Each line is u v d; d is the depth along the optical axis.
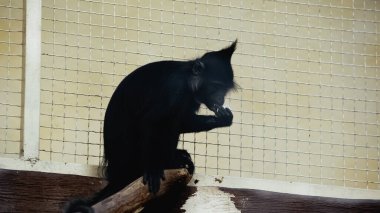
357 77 10.41
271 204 9.12
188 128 9.77
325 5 10.68
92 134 10.44
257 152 10.73
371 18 10.66
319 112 10.63
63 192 8.82
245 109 10.60
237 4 10.69
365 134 10.20
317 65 10.63
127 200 8.69
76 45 10.30
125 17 10.08
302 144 10.71
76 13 10.41
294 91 10.61
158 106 9.66
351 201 9.23
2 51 10.06
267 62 10.59
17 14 10.09
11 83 10.16
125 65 10.59
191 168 9.59
